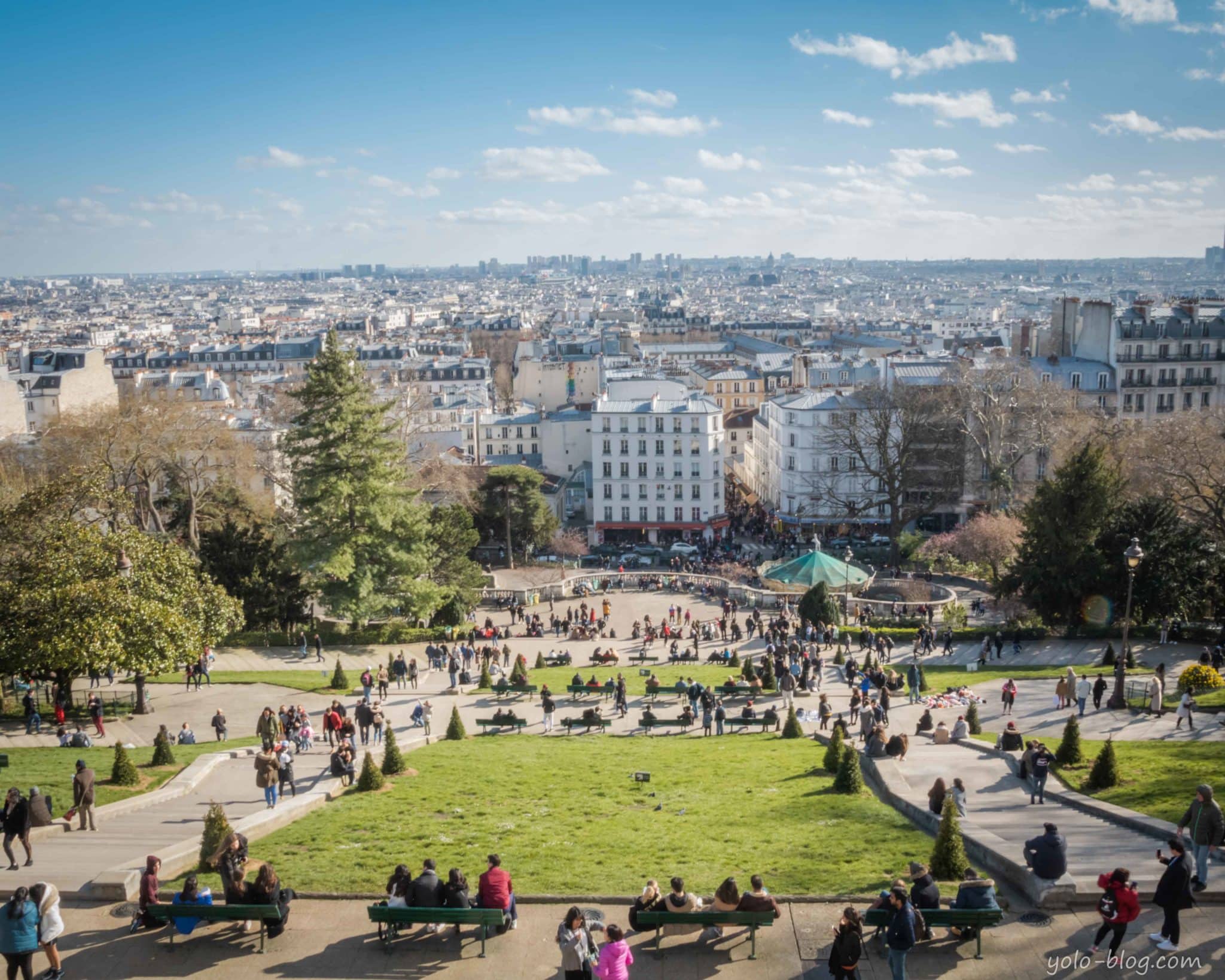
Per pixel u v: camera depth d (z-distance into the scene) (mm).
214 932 34594
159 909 33750
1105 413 161000
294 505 106750
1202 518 104312
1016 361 159250
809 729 70375
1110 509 97062
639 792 51875
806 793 51031
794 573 106312
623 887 37469
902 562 149875
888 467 146875
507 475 155375
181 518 123500
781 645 86750
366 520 101062
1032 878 34875
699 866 39531
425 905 33938
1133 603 95375
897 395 151625
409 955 33156
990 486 145875
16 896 31000
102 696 78938
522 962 32750
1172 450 109938
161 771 56469
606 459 183875
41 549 71250
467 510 146625
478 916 33062
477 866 40031
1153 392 177000
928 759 57094
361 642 100938
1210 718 64562
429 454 157875
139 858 40031
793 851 41031
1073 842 40594
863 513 162000
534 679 86625
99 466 111312
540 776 55594
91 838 44156
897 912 29984
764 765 57844
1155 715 66062
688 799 50562
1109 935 32250
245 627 102812
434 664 91250
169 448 121500
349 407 101188
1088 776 51125
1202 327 177125
